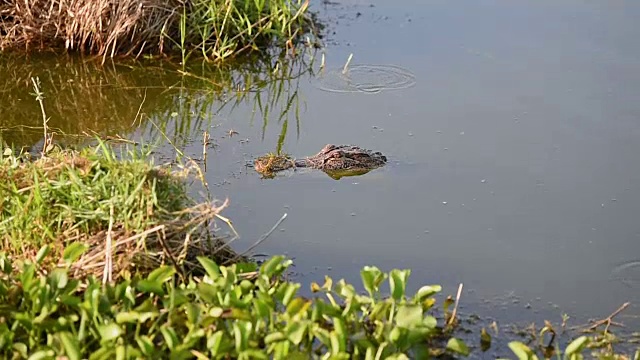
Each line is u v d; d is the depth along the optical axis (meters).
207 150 9.07
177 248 6.40
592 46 11.41
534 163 8.73
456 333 6.21
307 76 11.00
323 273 6.92
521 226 7.64
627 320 6.38
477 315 6.43
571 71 10.72
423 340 6.02
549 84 10.41
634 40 11.57
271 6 11.68
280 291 5.74
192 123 9.81
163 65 11.17
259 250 7.20
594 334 6.21
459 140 9.23
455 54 11.33
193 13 11.42
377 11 12.84
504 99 10.09
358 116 9.87
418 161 8.84
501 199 8.08
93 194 6.48
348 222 7.70
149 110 10.16
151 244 6.37
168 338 5.23
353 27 12.30
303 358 5.23
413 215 7.84
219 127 9.72
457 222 7.72
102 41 11.17
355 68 11.05
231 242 7.27
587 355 5.93
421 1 13.20
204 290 5.66
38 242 6.31
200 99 10.49
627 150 8.95
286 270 6.93
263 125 9.77
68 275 5.92
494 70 10.84
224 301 5.63
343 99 10.30
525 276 6.94
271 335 5.22
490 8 12.81
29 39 11.29
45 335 5.56
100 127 9.65
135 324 5.59
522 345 5.40
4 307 5.53
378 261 7.11
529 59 11.09
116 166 6.73
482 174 8.54
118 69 11.09
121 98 10.45
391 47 11.62
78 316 5.59
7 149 7.35
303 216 7.78
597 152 8.92
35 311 5.48
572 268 7.05
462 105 9.99
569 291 6.75
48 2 11.33
